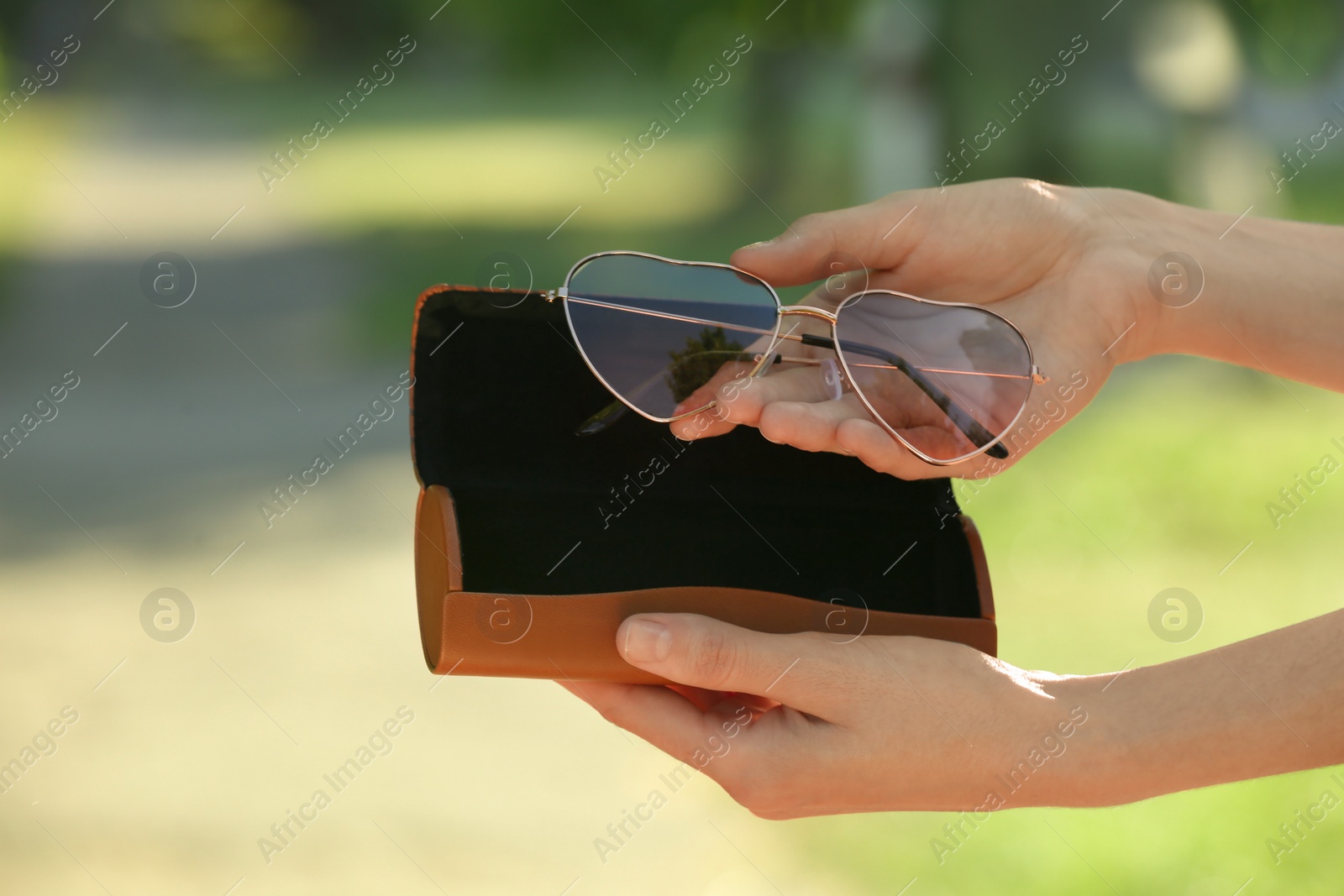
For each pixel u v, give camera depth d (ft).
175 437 32.73
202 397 37.01
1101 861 14.14
